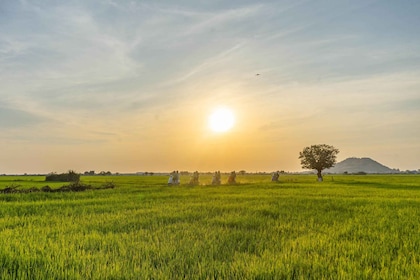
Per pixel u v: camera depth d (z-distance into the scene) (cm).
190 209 1527
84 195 2350
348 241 888
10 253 705
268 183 4866
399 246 845
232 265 646
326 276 588
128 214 1375
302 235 962
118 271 595
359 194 2577
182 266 634
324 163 6788
